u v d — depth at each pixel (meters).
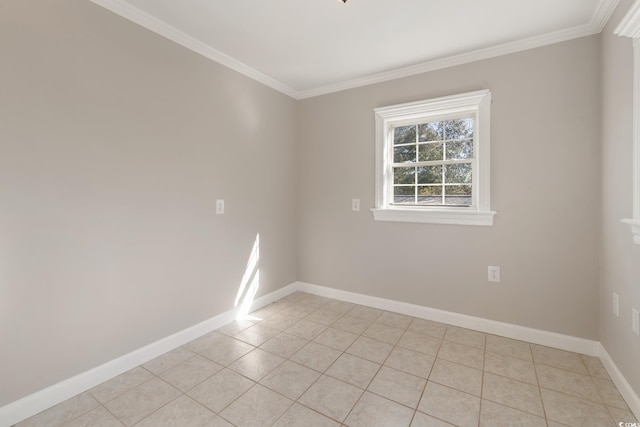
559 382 1.89
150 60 2.13
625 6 1.69
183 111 2.35
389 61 2.72
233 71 2.76
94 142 1.85
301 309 3.10
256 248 3.08
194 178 2.45
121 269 2.00
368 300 3.18
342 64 2.79
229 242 2.78
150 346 2.17
